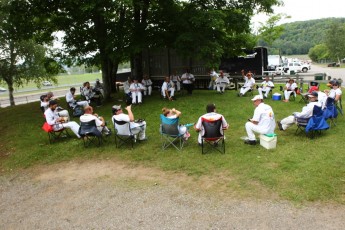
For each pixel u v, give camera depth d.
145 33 13.31
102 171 6.69
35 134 10.05
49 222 4.72
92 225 4.53
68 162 7.45
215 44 13.04
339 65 62.12
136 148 7.88
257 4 14.14
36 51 23.56
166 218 4.56
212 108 6.99
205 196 5.15
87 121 7.87
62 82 47.03
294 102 12.32
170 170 6.39
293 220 4.24
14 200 5.65
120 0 10.56
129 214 4.76
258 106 7.27
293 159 6.26
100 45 13.16
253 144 7.44
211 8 13.85
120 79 24.52
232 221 4.34
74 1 11.44
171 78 16.06
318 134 7.84
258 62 21.64
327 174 5.45
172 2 13.99
